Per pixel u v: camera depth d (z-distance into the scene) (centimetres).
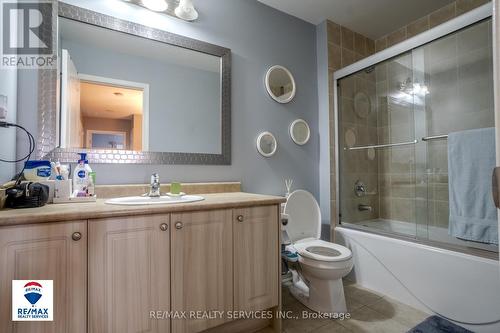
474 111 187
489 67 177
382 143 260
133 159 156
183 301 115
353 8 229
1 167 112
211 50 186
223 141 189
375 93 254
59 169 125
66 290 93
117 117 153
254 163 206
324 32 247
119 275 102
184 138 174
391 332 146
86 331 96
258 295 138
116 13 155
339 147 245
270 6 222
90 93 147
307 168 239
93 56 148
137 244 106
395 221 247
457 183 168
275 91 220
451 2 224
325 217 241
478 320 142
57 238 92
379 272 195
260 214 141
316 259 161
